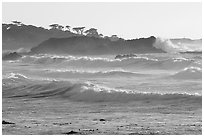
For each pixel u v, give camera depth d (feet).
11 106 199.21
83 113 176.45
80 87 243.19
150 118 159.02
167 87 277.44
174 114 169.07
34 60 578.66
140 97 215.10
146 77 351.05
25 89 260.83
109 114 172.55
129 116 165.07
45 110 185.57
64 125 143.43
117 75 368.68
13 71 427.33
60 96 234.99
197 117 160.25
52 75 384.88
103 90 231.09
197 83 295.89
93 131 131.13
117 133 127.65
